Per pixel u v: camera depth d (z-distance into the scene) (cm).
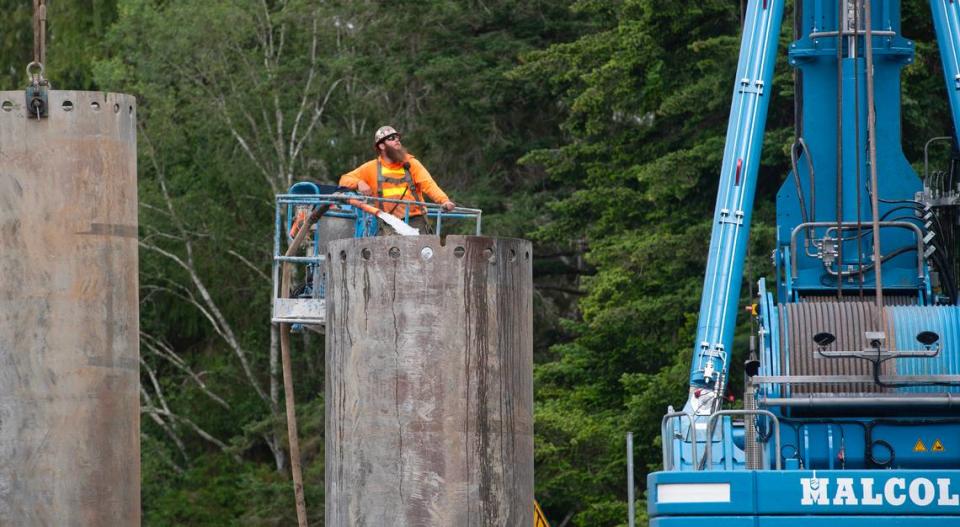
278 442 6694
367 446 1911
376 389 1908
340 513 1936
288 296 2484
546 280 6975
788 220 2712
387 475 1902
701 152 4766
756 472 2145
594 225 5388
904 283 2614
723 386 2564
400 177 2522
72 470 1962
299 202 2442
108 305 1986
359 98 7100
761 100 2697
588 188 5947
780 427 2300
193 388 7388
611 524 5319
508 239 1934
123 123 2008
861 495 2127
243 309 7456
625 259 4966
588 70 5453
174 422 7338
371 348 1911
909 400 2228
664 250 4788
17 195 1964
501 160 6644
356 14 6944
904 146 4581
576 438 5038
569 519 5969
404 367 1902
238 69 7200
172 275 7450
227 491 6938
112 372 1988
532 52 5650
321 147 7062
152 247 7119
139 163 7331
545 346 6725
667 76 4969
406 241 1905
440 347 1902
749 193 2661
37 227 1964
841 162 2666
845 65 2684
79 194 1975
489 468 1909
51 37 8219
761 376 2255
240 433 7356
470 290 1908
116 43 7456
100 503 1973
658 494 2166
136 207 2034
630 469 2341
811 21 2739
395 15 6494
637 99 5059
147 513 6875
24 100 1970
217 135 7175
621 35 5003
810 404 2239
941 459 2269
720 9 4806
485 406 1908
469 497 1900
